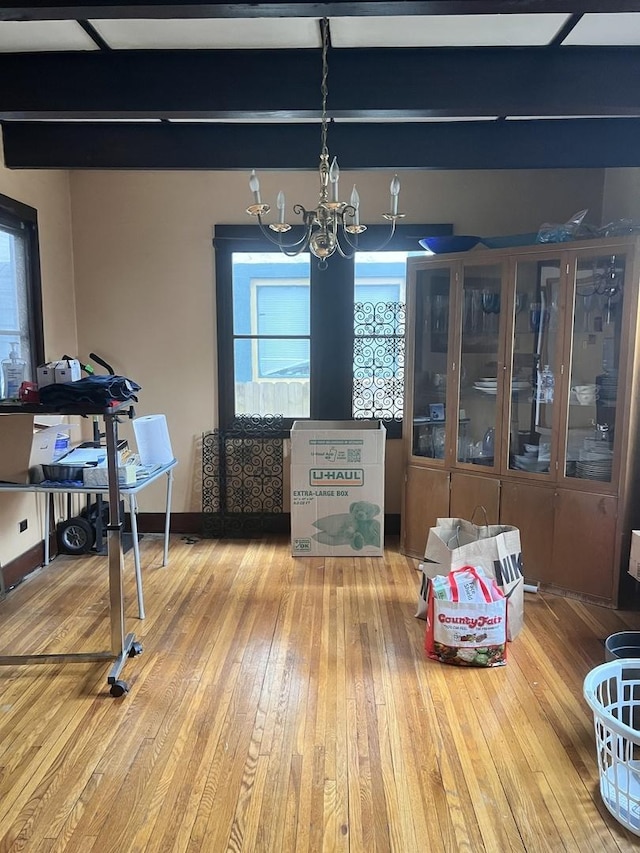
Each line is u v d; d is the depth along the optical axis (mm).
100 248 4125
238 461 4305
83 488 2740
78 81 2385
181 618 2975
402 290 4176
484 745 2037
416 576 3523
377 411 4301
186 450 4312
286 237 4086
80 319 4191
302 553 3822
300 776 1891
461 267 3475
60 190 3945
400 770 1919
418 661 2566
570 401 3182
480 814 1745
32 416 2729
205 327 4195
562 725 2143
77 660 2500
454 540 3016
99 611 3055
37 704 2264
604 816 1742
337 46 2295
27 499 3535
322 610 3062
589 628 2875
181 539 4230
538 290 3297
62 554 3902
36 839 1655
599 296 3092
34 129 3090
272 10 1728
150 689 2361
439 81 2357
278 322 4266
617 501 3020
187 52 2338
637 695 2148
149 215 4094
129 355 4230
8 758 1973
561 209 4004
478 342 3539
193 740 2059
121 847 1631
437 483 3695
